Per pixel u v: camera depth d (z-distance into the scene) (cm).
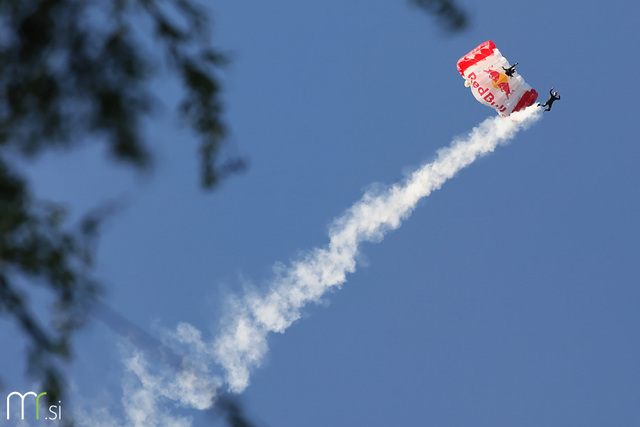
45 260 1120
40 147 1106
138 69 1131
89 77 1103
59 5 1097
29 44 1086
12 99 1103
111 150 1090
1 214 1087
